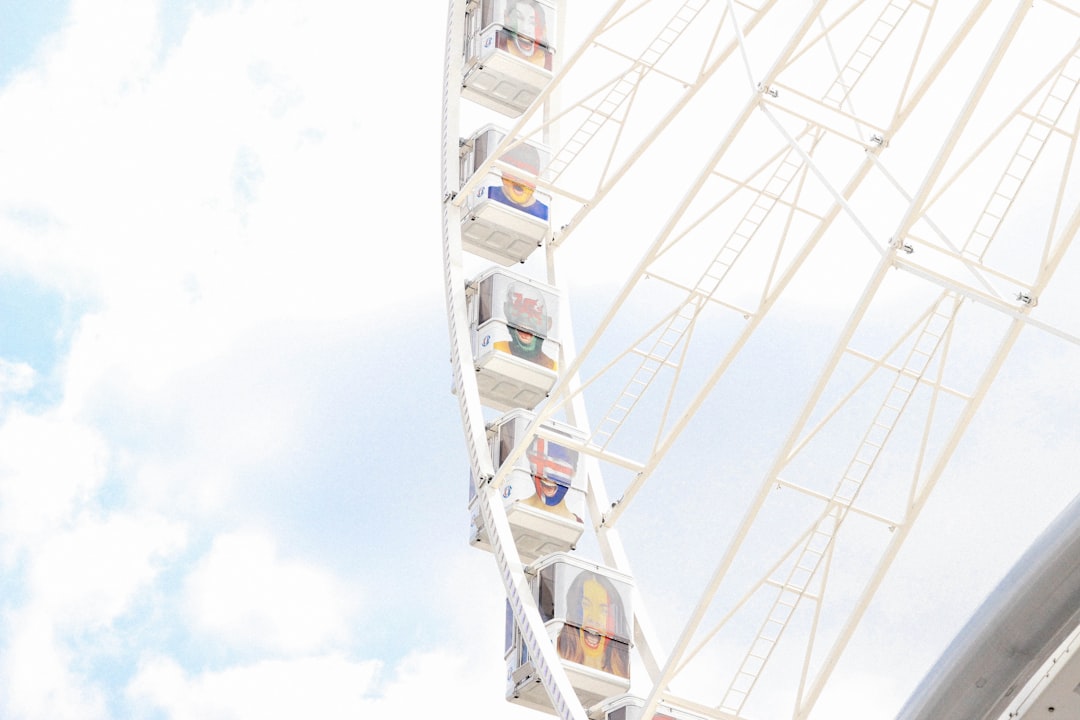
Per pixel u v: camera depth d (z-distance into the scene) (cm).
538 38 3491
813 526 2350
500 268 3234
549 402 2803
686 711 2606
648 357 2859
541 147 3428
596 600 2820
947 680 1702
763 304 2656
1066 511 1603
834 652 2312
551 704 2756
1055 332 2005
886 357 2364
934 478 2339
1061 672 1647
